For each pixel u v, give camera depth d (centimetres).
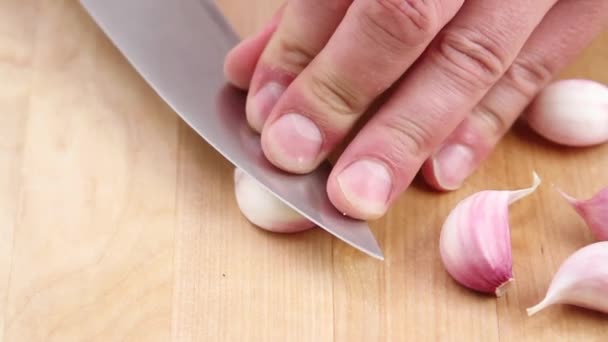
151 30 38
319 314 35
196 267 36
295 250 36
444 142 37
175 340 35
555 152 38
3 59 39
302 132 35
